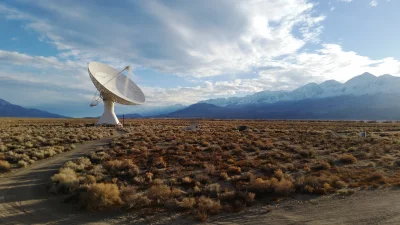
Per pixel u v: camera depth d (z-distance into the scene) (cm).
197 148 3048
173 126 7794
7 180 1819
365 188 1662
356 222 1123
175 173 2066
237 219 1194
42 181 1806
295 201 1439
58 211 1300
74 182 1623
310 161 2506
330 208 1312
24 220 1180
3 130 4938
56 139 3653
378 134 5350
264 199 1484
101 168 2136
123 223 1166
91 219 1207
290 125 9025
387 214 1205
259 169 2208
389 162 2445
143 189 1681
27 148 2983
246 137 4372
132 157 2612
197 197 1491
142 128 6406
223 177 1898
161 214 1262
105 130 5388
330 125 9119
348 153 2920
